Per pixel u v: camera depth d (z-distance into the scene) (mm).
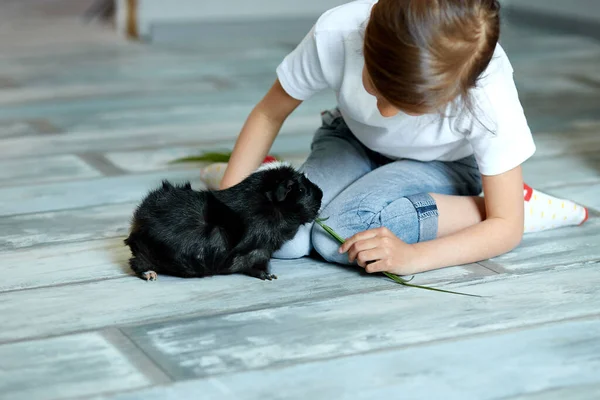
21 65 4594
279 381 1509
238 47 5203
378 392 1478
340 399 1454
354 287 1913
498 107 1873
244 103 3855
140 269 1947
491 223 1996
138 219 1934
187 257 1896
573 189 2629
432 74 1564
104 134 3311
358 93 1978
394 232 1994
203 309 1801
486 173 1960
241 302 1835
